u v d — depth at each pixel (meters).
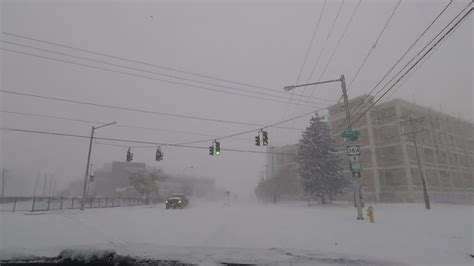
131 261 7.59
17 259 7.69
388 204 42.94
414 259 8.09
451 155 64.69
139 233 12.72
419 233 12.62
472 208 32.03
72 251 8.02
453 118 69.50
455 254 8.68
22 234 12.00
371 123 58.09
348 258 7.96
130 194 81.31
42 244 9.82
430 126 61.59
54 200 36.00
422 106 61.88
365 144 58.38
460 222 16.39
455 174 63.81
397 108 56.31
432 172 57.66
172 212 26.77
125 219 19.14
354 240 10.92
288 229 13.97
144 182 56.47
